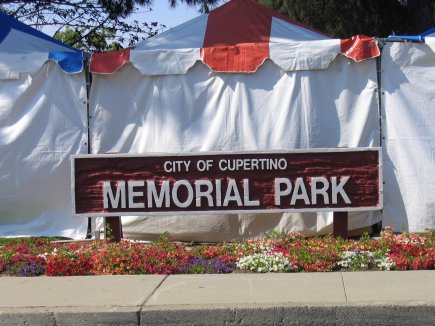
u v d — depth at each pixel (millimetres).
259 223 9086
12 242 8781
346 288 6258
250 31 10141
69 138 9391
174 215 8312
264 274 6980
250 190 8250
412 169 8930
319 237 8883
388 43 9047
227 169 8258
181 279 6832
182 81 9273
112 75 9391
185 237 9219
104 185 8352
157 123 9289
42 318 5738
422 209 8875
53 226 9422
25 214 9445
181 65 9250
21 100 9422
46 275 7242
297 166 8203
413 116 8992
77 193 8383
